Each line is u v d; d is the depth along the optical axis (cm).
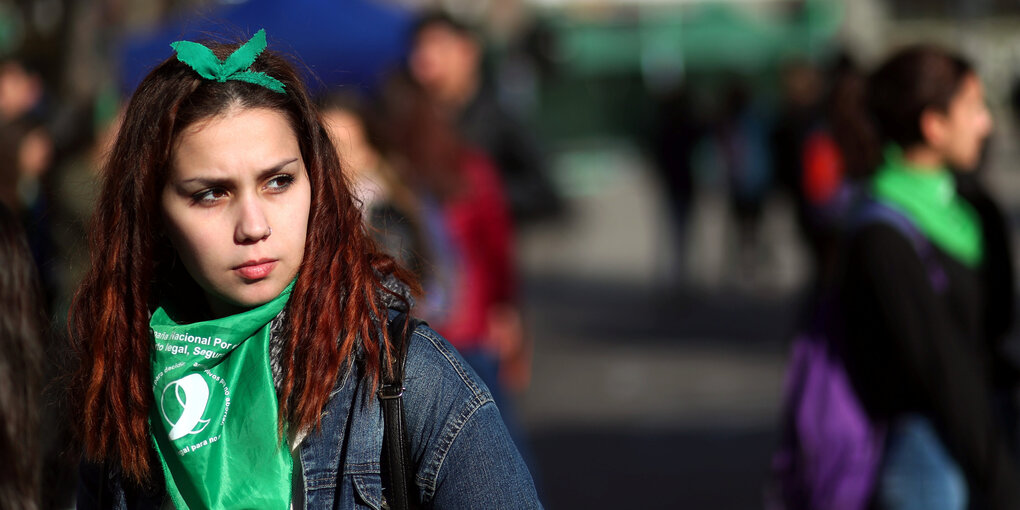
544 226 2095
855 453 868
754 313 3148
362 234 550
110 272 545
